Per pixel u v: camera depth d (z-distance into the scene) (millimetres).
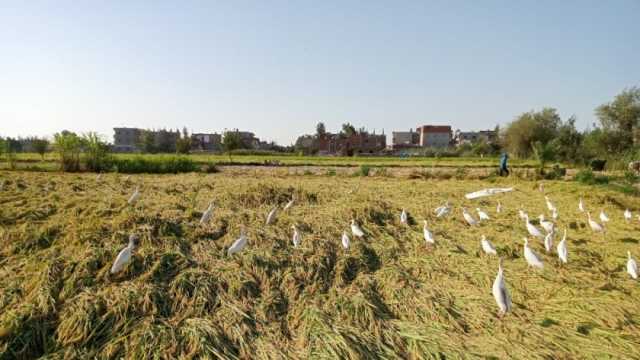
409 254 8031
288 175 25656
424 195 15641
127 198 11188
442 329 5289
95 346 4695
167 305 5469
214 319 5262
